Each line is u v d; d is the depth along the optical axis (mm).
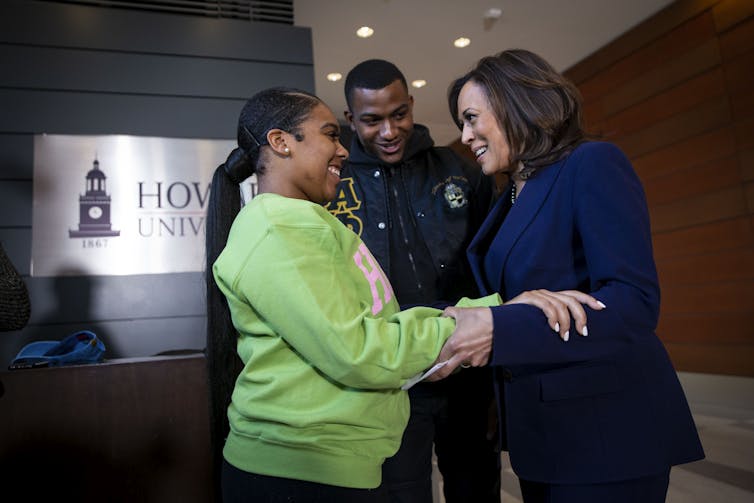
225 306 1038
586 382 946
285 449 823
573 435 939
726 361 5711
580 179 966
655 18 6246
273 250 815
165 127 2758
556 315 880
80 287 2541
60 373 1438
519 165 1159
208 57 2877
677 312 6258
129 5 2865
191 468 1492
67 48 2682
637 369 960
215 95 2854
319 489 816
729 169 5617
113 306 2568
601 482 916
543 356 889
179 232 2697
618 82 6793
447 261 1607
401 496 1421
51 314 2492
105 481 1435
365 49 6316
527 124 1064
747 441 3141
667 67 6184
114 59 2734
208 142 2803
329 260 846
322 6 5402
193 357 1553
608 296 888
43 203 2547
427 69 6941
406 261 1622
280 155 973
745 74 5422
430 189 1694
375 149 1677
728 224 5656
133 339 2572
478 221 1701
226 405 1038
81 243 2566
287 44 3018
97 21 2740
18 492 1379
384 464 1422
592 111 7230
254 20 3064
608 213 923
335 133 1017
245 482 853
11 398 1401
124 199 2643
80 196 2594
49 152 2586
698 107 5891
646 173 6543
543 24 6176
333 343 777
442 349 885
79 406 1441
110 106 2695
